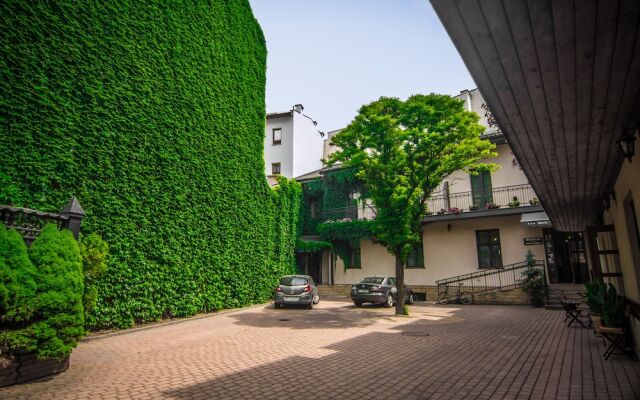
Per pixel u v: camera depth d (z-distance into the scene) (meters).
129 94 10.82
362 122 13.82
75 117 9.12
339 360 6.81
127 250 10.23
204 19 15.07
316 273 27.17
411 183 14.44
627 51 3.12
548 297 17.03
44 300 5.40
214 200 14.62
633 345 7.21
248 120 18.06
